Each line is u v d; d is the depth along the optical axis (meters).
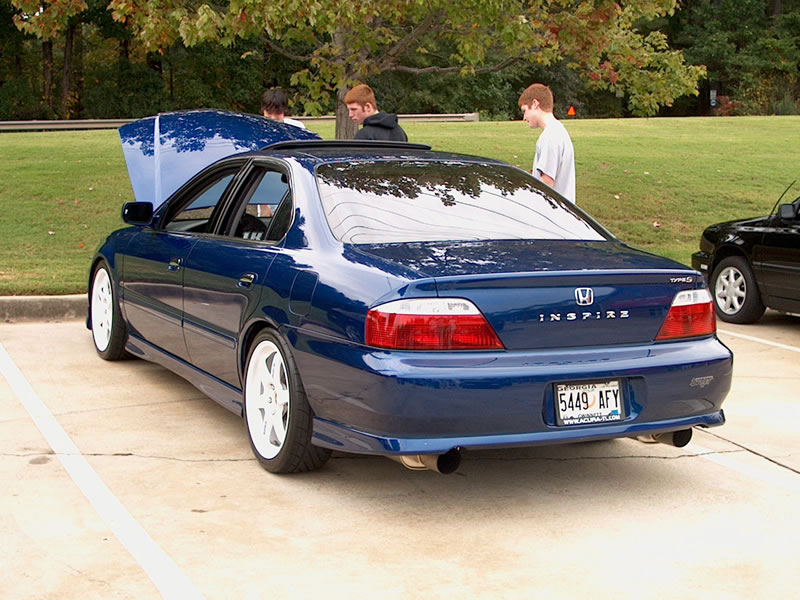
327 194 4.58
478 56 11.55
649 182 15.77
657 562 3.62
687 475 4.70
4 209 12.55
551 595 3.30
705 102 65.31
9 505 4.02
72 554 3.54
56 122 24.98
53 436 5.03
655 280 4.13
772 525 4.04
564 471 4.72
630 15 12.06
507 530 3.91
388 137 7.88
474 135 21.62
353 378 3.85
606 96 62.38
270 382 4.54
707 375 4.20
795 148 21.16
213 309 5.01
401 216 4.50
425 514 4.07
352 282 3.97
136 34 10.81
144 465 4.61
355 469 4.65
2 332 7.70
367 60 11.37
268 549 3.64
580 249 4.41
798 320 9.43
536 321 3.89
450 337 3.78
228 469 4.59
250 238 4.97
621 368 3.98
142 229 6.26
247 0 9.20
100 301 6.87
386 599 3.24
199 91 50.75
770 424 5.66
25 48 52.94
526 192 5.01
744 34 59.62
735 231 9.11
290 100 11.43
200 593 3.24
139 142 7.76
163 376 6.41
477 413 3.76
